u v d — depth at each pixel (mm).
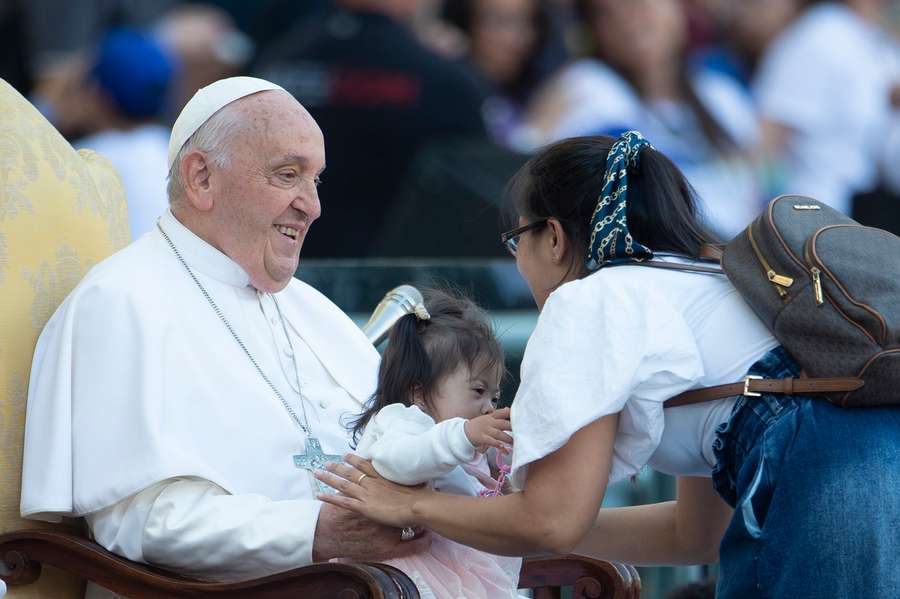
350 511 11891
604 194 11336
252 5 30625
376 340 14672
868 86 31578
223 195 13523
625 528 13234
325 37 26656
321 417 13836
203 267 13672
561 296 11039
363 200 26719
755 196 30594
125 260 13539
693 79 29812
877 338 10328
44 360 12922
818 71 31359
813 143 31500
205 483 12477
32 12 30422
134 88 25406
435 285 15773
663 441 11203
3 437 12852
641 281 11055
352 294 19000
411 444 11234
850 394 10492
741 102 30953
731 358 10938
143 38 26094
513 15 29078
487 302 19172
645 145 11641
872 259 10562
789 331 10648
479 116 26891
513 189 11844
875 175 31906
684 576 18078
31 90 30578
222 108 13477
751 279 10875
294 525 12023
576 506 10594
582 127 28781
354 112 26609
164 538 12188
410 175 24156
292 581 11234
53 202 13797
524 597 13406
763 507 10633
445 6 29734
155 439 12398
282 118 13484
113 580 12070
